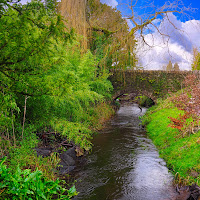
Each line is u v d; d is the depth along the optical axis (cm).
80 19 977
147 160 724
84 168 659
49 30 241
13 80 273
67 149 761
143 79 1830
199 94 737
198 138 696
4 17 225
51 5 236
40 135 775
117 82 1855
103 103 1650
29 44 233
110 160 731
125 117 1661
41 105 624
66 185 543
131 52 1364
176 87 1759
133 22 1309
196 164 568
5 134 570
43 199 361
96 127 1202
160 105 1570
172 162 652
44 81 293
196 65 1694
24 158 496
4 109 313
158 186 541
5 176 345
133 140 987
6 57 234
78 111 829
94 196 495
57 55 297
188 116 784
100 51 1485
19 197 327
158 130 1045
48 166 564
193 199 454
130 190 523
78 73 927
